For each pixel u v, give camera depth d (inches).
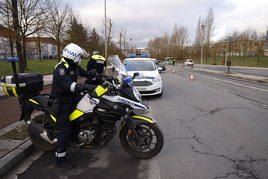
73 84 104.3
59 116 113.2
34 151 135.0
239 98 302.5
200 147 141.3
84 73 139.2
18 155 120.2
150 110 235.8
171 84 468.1
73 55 108.0
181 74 788.6
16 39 372.2
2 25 359.3
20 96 121.3
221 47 1900.8
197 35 1894.7
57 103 112.3
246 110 234.4
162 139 119.8
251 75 675.4
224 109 239.3
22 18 379.2
